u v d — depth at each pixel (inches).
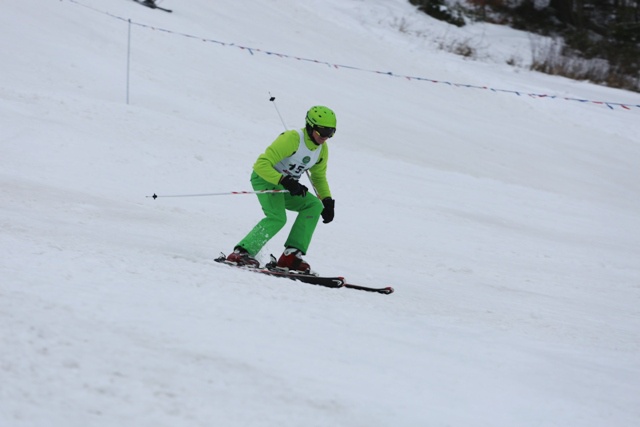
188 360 256.4
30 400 206.7
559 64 2118.6
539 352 365.4
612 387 316.8
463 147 1363.2
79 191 711.1
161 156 914.1
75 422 199.0
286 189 472.1
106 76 1248.8
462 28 2300.7
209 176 882.8
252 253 480.7
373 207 903.7
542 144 1478.8
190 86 1318.9
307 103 1392.7
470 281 633.0
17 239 435.8
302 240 490.0
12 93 1049.5
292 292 411.5
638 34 2347.4
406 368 297.9
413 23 2186.3
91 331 268.1
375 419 236.8
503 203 1059.3
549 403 282.5
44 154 829.2
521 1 2544.3
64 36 1373.0
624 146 1560.0
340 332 336.5
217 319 316.2
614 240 952.3
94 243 471.5
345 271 581.0
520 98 1753.2
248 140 1090.7
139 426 203.9
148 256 442.6
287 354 284.8
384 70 1749.5
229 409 224.2
